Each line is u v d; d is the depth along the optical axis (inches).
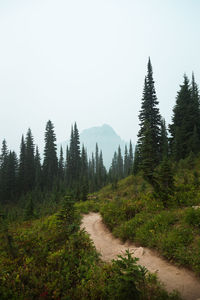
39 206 1152.8
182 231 267.3
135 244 304.7
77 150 2645.2
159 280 190.2
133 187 923.4
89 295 163.9
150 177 490.0
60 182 1900.8
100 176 2437.3
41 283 177.5
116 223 402.0
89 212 660.7
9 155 2149.4
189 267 206.8
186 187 498.3
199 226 268.8
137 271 148.6
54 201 1179.9
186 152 1098.1
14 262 226.1
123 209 438.3
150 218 358.0
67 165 2518.5
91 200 925.8
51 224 392.5
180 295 165.0
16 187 2030.0
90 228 441.4
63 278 186.5
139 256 254.7
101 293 165.0
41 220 484.7
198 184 508.7
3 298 162.2
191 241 240.2
